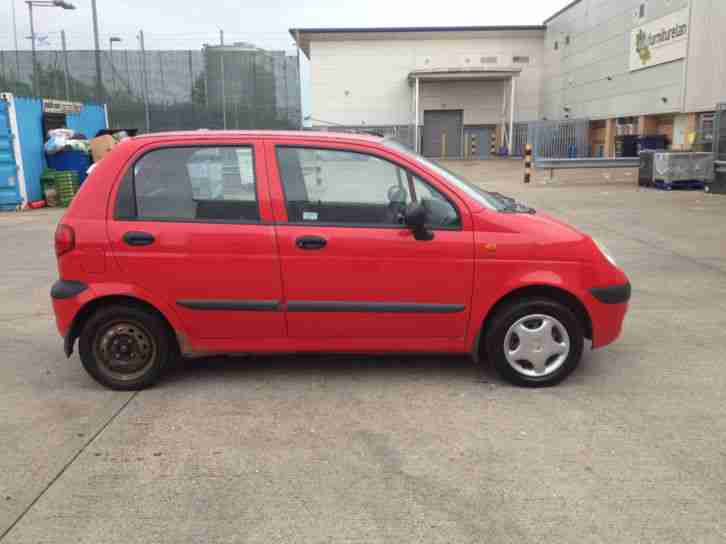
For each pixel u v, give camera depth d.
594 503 2.99
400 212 4.22
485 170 28.81
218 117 37.75
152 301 4.23
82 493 3.12
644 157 18.77
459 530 2.80
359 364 4.84
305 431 3.75
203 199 4.24
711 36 19.12
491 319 4.36
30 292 7.24
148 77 37.09
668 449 3.49
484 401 4.14
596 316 4.30
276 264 4.19
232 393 4.33
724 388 4.32
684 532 2.77
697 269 7.96
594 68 30.14
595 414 3.94
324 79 39.22
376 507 2.98
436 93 39.28
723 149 16.08
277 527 2.83
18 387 4.49
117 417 3.97
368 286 4.21
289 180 4.22
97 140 16.92
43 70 36.50
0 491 3.14
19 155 15.39
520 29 38.31
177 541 2.75
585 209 13.73
